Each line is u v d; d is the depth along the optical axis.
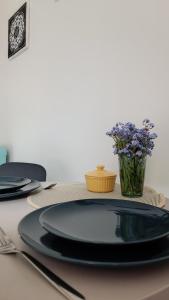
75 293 0.34
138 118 1.20
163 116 1.09
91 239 0.45
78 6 1.53
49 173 1.84
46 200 0.81
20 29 2.13
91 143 1.47
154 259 0.38
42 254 0.42
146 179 1.16
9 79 2.37
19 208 0.74
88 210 0.62
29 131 2.08
